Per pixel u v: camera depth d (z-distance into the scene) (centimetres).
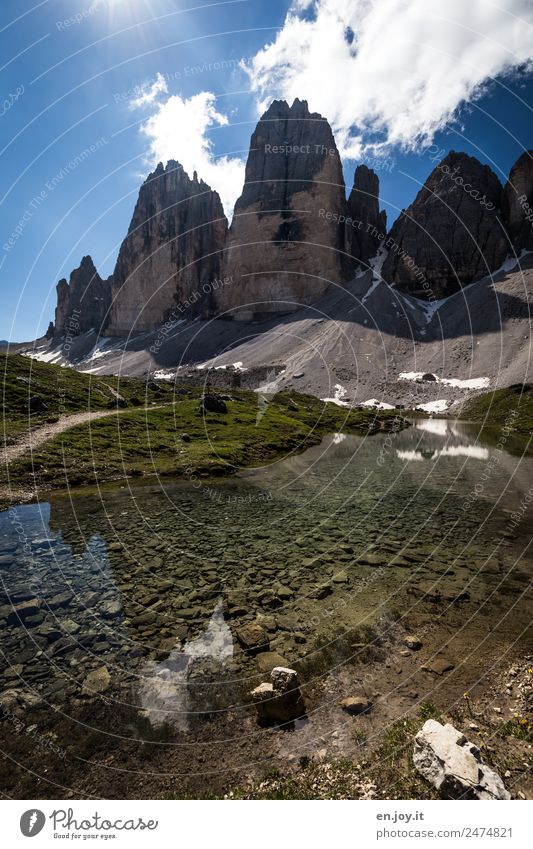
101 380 6028
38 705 628
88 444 2959
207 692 656
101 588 1045
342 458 3644
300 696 611
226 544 1373
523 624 834
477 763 461
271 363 15600
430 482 2484
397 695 630
